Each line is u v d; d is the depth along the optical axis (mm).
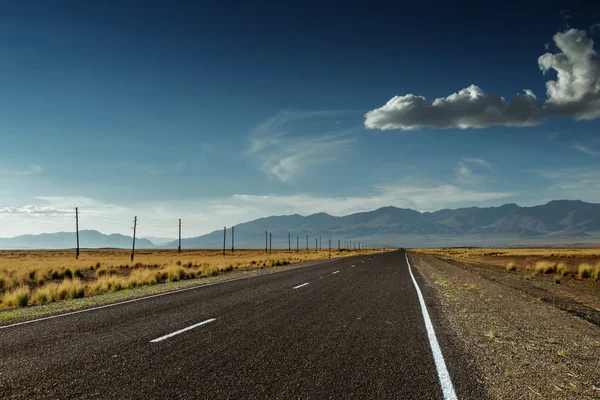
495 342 6977
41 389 4516
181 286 16672
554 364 5832
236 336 7098
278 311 9773
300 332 7449
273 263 38500
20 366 5352
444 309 10453
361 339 6953
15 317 9859
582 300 16156
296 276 20859
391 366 5441
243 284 16641
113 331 7531
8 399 4250
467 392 4551
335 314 9383
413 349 6340
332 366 5406
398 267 29094
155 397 4285
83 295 15938
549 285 22125
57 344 6555
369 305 10828
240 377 4930
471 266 39000
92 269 34219
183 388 4547
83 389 4516
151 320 8625
